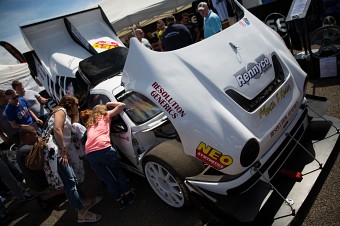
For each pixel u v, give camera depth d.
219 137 2.15
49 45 5.20
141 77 2.45
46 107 6.70
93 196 3.89
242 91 2.31
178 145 2.72
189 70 2.32
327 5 6.18
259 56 2.52
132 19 9.23
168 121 2.95
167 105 2.30
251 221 2.13
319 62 4.43
